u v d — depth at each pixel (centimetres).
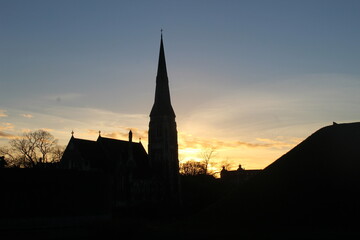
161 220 6662
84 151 9512
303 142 4706
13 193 5294
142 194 10206
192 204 8725
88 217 5919
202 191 8894
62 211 5650
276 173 4484
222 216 4216
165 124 11594
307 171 4256
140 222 4156
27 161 9369
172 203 9475
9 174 5481
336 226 3488
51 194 5669
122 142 11131
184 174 12125
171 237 3803
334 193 3841
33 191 5497
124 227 4000
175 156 11644
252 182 4575
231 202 4412
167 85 12088
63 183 5891
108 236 3991
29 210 5331
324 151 4378
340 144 4362
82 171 6266
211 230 3934
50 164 9462
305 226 3606
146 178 10544
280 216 3859
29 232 4734
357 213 3544
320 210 3731
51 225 5412
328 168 4144
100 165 9575
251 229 3781
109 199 6406
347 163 4084
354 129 4506
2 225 5006
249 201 4272
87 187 6141
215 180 9462
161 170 11238
